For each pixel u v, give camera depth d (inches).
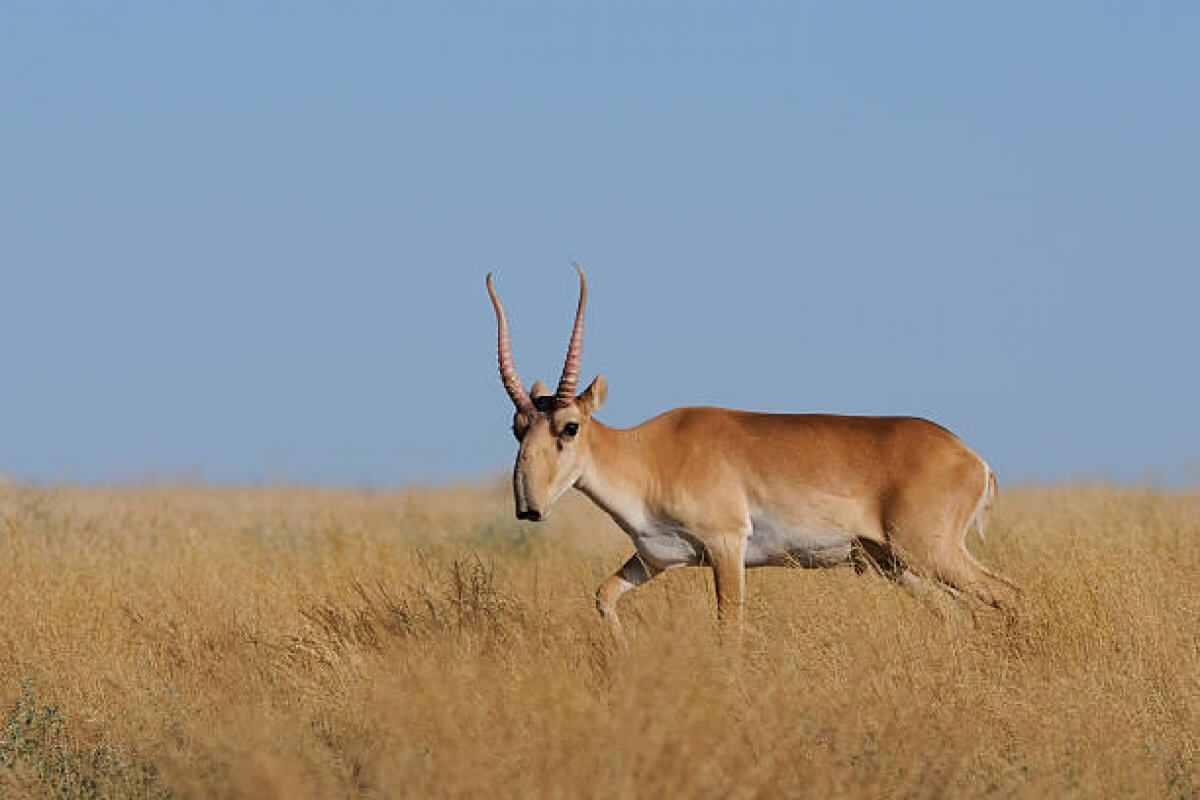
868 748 843.4
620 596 1364.4
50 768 928.3
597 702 874.8
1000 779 833.5
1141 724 940.6
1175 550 1416.1
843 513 1315.2
